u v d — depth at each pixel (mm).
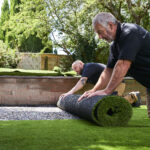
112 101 3145
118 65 2879
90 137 2348
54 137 2334
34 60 14156
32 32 16125
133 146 1989
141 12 12766
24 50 21641
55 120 3598
